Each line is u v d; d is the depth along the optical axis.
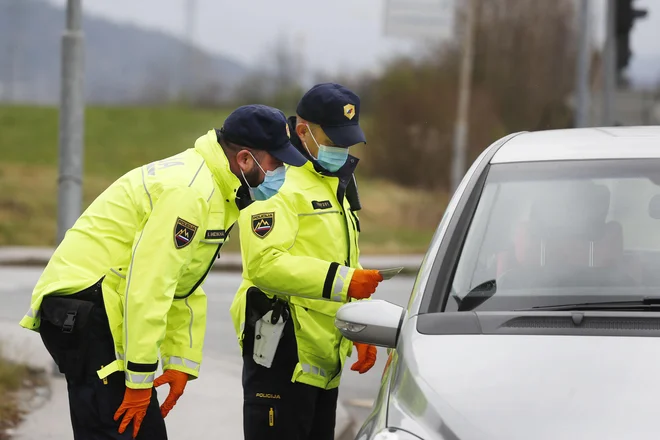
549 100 63.44
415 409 6.11
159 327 7.51
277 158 7.91
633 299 6.88
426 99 61.91
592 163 7.96
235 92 110.38
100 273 7.72
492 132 62.12
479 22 64.12
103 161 74.69
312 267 8.42
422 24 38.66
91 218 7.85
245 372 9.19
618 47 35.91
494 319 6.69
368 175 62.50
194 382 15.70
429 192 60.69
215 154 7.92
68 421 13.05
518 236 7.46
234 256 37.91
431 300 7.06
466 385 6.08
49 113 90.25
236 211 8.17
